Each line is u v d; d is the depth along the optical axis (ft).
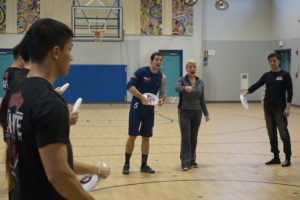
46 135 4.77
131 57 56.18
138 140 27.89
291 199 14.96
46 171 4.82
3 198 14.40
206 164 20.72
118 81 56.03
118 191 16.05
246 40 58.13
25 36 5.34
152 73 18.79
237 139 27.73
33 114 4.87
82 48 55.16
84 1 55.01
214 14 57.36
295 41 51.80
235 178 17.99
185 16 56.80
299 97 51.11
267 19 58.34
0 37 54.44
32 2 54.49
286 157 20.26
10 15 54.39
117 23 55.11
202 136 29.01
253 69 58.54
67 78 55.06
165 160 21.70
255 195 15.47
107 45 55.57
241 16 57.82
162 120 38.29
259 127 33.27
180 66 57.31
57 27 5.22
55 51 5.21
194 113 19.56
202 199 14.97
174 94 57.47
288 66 55.36
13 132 5.18
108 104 55.16
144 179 17.88
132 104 18.80
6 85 11.10
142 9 56.03
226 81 58.23
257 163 20.83
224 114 43.37
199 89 19.43
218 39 57.67
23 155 5.10
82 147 25.07
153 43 56.59
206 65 57.77
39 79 5.15
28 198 5.20
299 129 32.19
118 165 20.49
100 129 32.55
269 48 58.54
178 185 16.94
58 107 4.88
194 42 57.21
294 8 51.78
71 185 4.87
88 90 55.62
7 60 54.80
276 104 20.17
